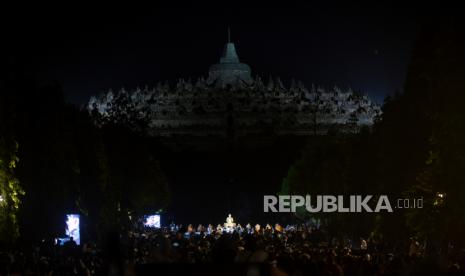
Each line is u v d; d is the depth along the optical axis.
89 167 93.56
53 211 75.56
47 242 68.25
